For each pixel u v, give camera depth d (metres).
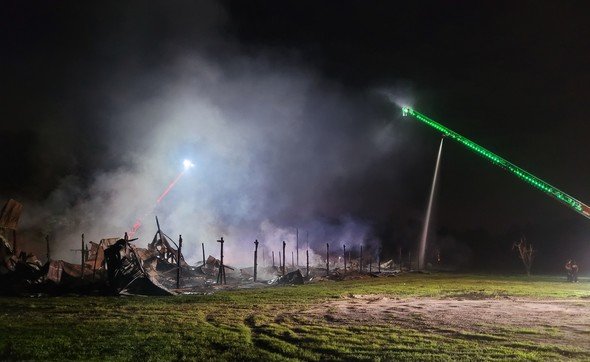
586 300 26.84
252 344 15.51
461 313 21.66
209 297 29.55
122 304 25.62
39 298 28.45
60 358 13.74
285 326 18.59
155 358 13.62
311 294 31.86
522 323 18.77
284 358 13.65
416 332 17.11
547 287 36.56
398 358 13.41
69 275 31.92
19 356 13.88
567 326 18.05
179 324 19.06
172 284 41.66
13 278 31.09
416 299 28.39
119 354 14.10
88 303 25.92
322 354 14.15
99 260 37.97
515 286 37.72
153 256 43.25
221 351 14.64
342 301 27.47
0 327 18.11
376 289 35.56
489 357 13.35
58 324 18.97
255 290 35.91
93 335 16.72
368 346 14.89
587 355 13.52
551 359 13.06
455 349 14.38
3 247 33.56
